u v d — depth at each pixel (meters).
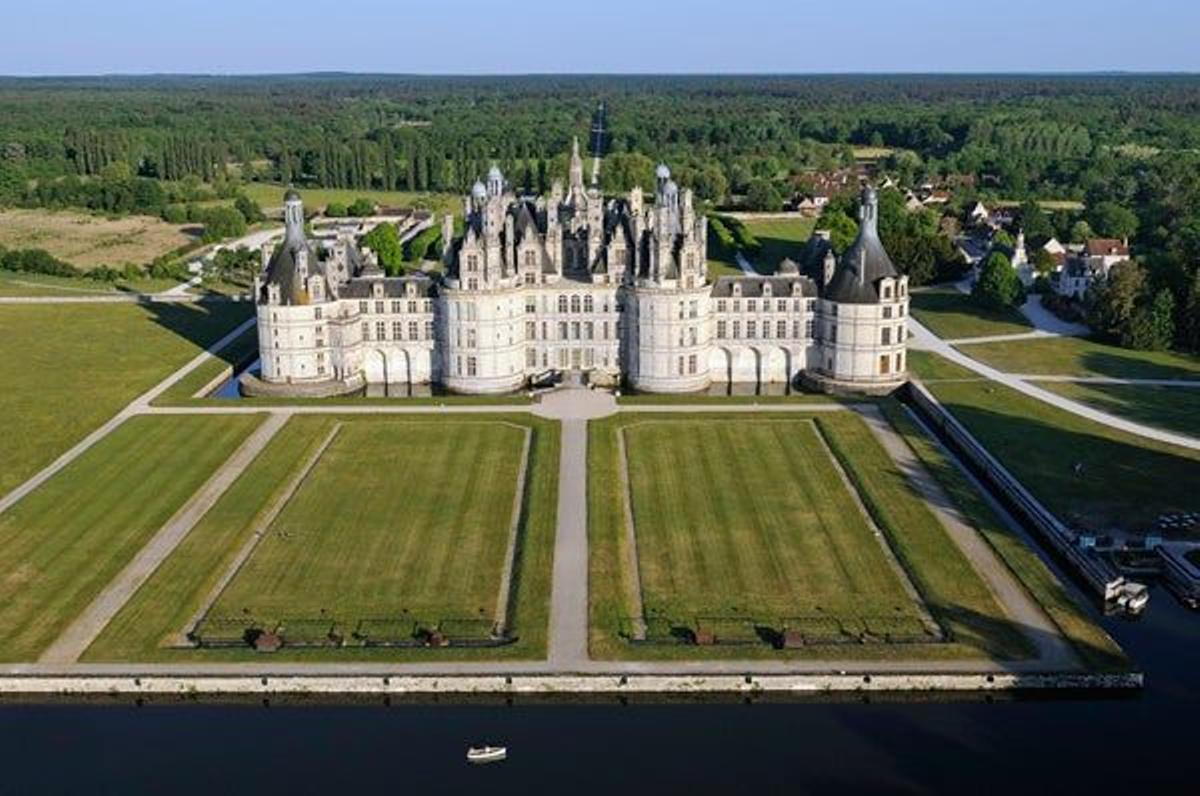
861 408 194.12
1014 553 136.88
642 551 139.75
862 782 98.19
